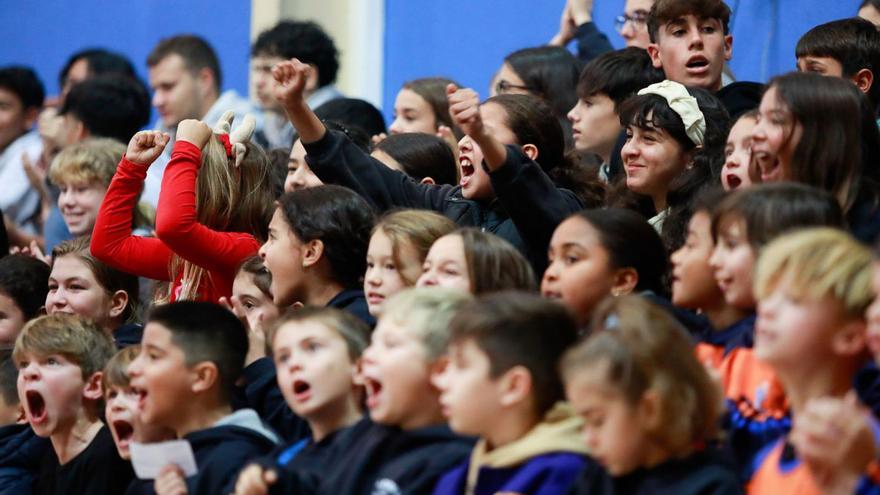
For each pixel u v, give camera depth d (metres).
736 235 8.28
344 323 9.18
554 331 7.91
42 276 13.62
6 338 13.42
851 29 12.41
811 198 8.26
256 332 11.19
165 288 13.20
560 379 7.85
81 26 22.84
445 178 13.48
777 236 8.06
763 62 15.54
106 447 11.12
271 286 11.09
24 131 20.14
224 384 9.91
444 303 8.51
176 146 12.23
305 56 17.55
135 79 19.11
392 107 19.17
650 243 9.38
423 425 8.44
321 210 10.92
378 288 10.05
